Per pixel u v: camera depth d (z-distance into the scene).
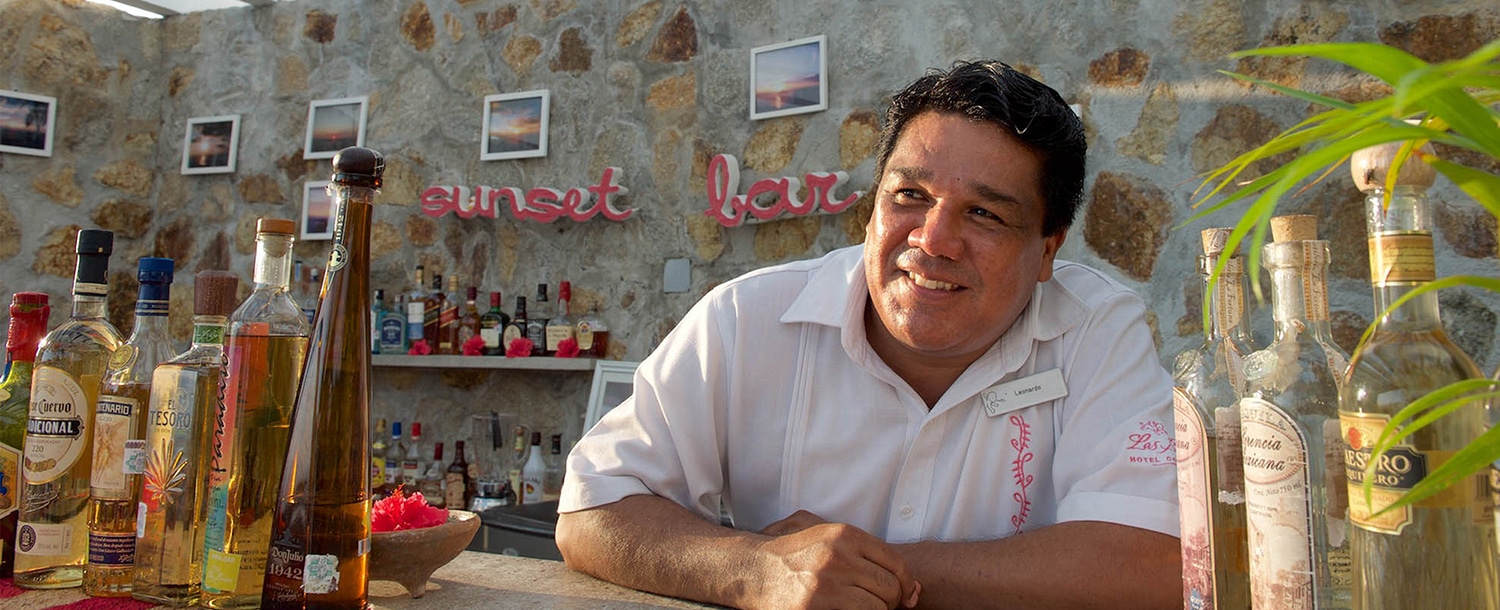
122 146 3.78
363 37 3.62
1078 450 1.12
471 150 3.41
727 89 3.07
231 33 3.81
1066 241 2.56
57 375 0.87
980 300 1.05
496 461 3.24
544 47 3.35
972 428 1.17
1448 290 2.13
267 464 0.78
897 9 2.85
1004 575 0.97
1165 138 2.49
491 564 1.10
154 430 0.81
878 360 1.19
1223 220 2.39
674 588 0.99
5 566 0.91
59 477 0.87
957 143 1.02
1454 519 0.51
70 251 3.62
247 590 0.77
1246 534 0.65
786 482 1.24
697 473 1.22
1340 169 2.26
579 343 3.12
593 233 3.20
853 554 0.91
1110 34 2.58
